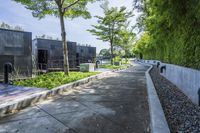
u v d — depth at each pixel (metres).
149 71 15.55
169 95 5.95
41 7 9.59
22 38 10.02
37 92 5.81
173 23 6.84
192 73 5.19
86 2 10.30
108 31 23.00
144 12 12.11
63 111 4.40
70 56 18.94
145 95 6.25
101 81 9.83
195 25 5.37
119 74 13.83
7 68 7.43
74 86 7.85
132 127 3.45
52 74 10.21
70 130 3.30
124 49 33.38
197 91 4.63
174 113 3.98
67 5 10.25
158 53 17.45
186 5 5.74
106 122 3.69
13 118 3.93
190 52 5.87
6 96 5.25
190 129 3.09
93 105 4.95
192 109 4.28
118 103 5.16
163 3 6.29
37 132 3.21
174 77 8.12
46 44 16.66
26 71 10.04
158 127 2.96
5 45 9.19
